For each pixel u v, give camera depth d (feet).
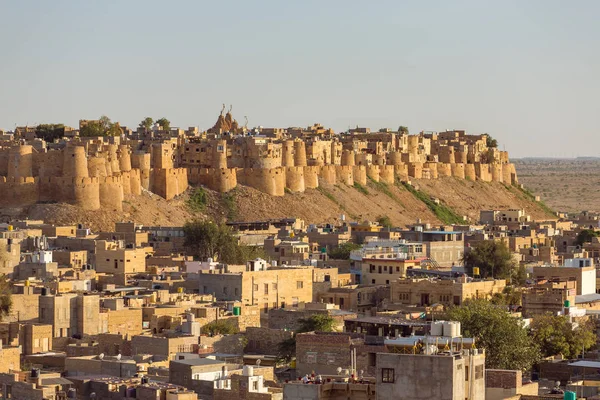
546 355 566.36
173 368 477.77
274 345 603.26
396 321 570.87
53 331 624.59
